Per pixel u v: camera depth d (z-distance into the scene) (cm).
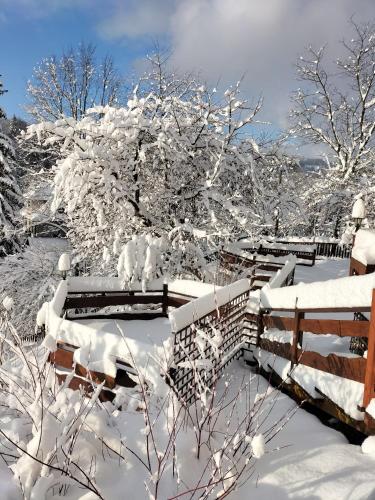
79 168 774
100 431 283
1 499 220
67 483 238
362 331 299
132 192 902
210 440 282
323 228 2461
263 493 248
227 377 441
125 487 245
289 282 887
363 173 2184
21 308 1364
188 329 362
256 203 1001
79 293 609
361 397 294
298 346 395
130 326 620
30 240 1655
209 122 934
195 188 948
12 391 304
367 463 266
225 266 1037
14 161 1764
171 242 913
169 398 301
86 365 376
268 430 303
